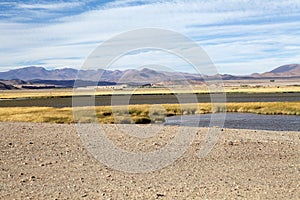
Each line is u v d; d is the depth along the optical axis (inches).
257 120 1722.4
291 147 823.7
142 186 527.8
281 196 471.5
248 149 797.2
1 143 864.3
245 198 462.9
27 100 4862.2
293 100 3420.3
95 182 550.9
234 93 5664.4
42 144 862.5
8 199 465.7
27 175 593.0
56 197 473.4
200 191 497.7
